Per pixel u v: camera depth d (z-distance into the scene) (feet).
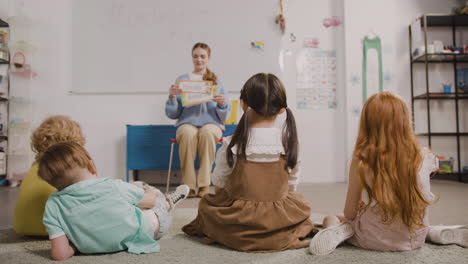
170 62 10.09
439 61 10.27
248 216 3.29
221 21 10.12
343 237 3.28
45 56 10.09
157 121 10.05
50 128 3.82
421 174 3.18
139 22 10.12
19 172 9.87
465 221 4.53
